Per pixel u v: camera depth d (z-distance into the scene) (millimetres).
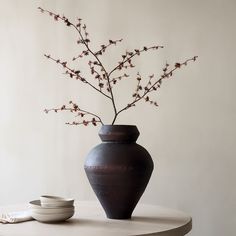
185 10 2693
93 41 2814
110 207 1731
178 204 2670
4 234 1461
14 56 2928
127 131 1730
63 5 2871
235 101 2611
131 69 2750
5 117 2930
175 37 2701
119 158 1674
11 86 2930
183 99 2680
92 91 2803
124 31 2773
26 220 1691
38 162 2883
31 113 2900
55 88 2867
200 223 2637
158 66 2717
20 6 2930
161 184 2695
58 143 2857
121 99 2762
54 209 1631
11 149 2922
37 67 2900
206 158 2639
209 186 2629
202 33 2666
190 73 2674
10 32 2934
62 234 1468
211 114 2639
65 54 2859
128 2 2775
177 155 2678
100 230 1534
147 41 2738
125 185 1679
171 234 1547
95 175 1701
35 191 2883
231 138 2607
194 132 2660
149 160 1736
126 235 1461
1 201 2922
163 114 2703
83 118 2818
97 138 2795
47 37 2895
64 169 2846
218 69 2639
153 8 2738
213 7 2656
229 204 2598
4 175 2928
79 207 2041
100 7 2814
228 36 2631
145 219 1750
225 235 2598
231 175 2600
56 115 2863
